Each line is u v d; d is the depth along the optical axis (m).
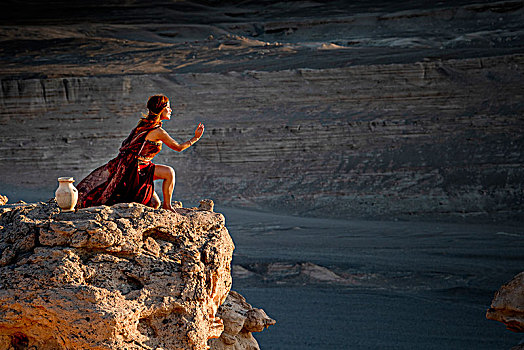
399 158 43.31
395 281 23.81
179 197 40.66
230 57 58.88
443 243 29.89
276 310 20.05
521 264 26.27
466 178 40.47
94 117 47.22
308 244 29.48
